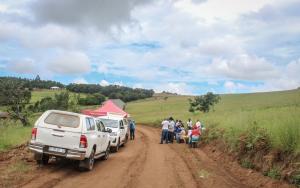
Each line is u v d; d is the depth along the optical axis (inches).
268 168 493.7
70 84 5895.7
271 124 599.5
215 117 1454.2
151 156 759.1
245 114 920.9
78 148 515.5
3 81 1625.2
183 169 585.0
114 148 847.1
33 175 460.8
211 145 927.0
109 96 6476.4
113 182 454.0
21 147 728.3
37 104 1987.0
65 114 533.0
